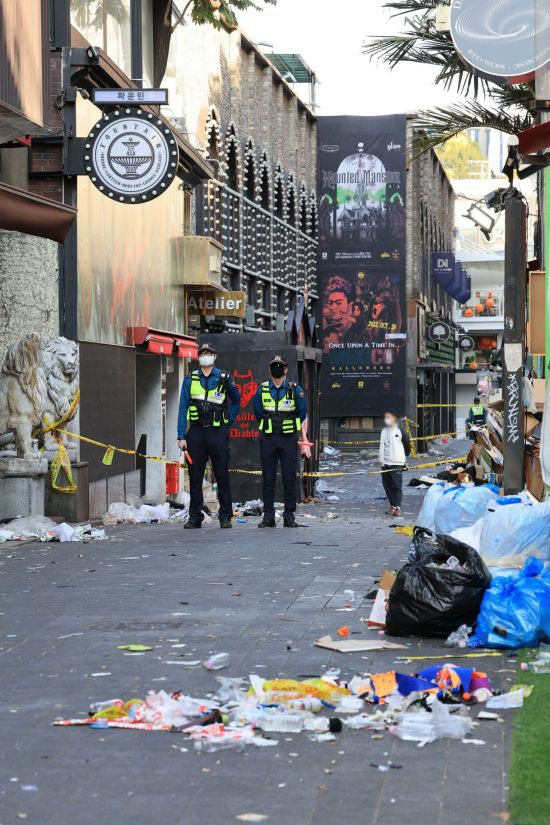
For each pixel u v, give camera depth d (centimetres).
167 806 1309
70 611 2464
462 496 3105
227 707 1686
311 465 6462
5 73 3384
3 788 1368
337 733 1580
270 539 3850
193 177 6606
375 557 3312
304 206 12412
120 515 4681
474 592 2148
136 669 1933
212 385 4294
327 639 2133
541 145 2447
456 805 1305
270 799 1330
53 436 4169
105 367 4797
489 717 1634
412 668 1933
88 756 1483
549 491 3312
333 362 12862
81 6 4628
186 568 3100
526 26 3064
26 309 4141
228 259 8981
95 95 4403
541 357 4509
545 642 2077
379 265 12838
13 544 3703
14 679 1880
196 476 4325
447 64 4653
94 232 4669
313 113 12594
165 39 6141
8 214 3284
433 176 17175
